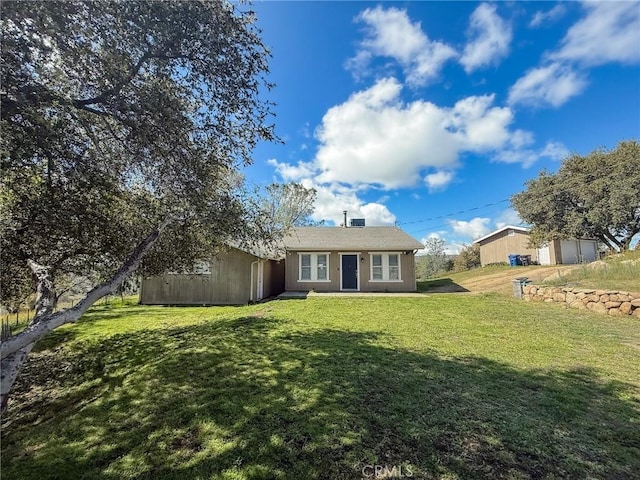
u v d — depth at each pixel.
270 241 6.12
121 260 5.06
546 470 2.20
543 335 5.92
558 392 3.43
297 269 15.73
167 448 2.59
